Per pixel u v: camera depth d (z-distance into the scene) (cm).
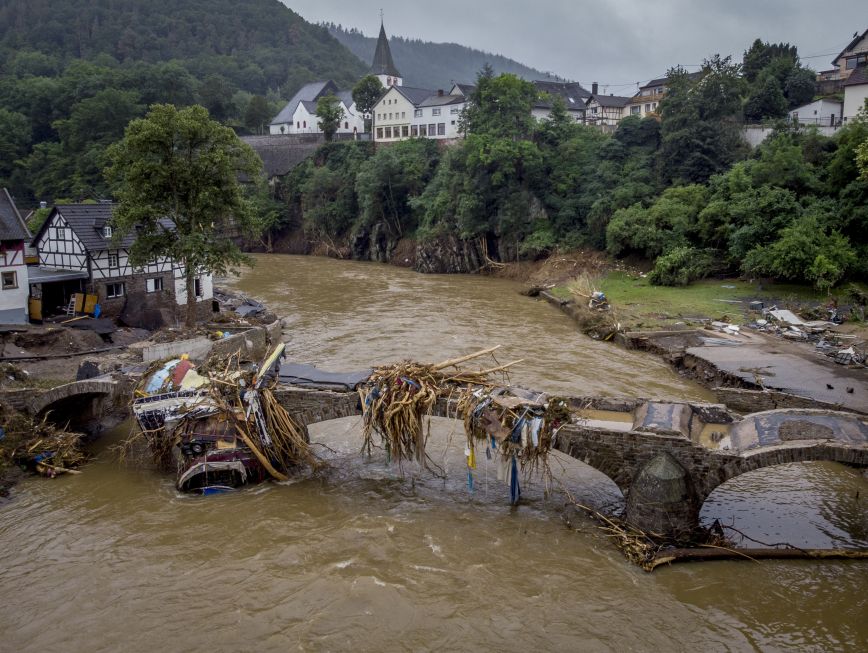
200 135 2964
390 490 1745
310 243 8306
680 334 3172
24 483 1791
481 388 1652
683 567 1389
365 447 1839
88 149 8194
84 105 8481
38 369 2425
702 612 1251
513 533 1524
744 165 4684
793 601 1280
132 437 1944
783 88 6109
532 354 3033
